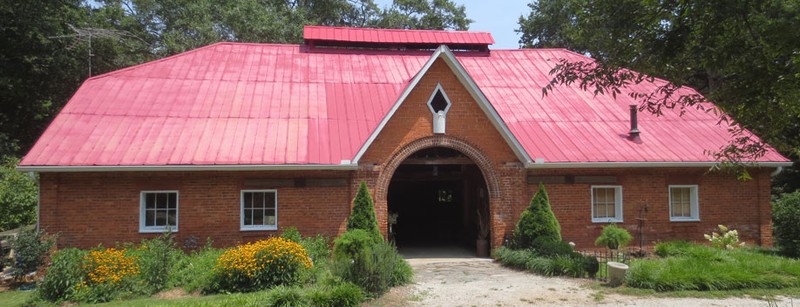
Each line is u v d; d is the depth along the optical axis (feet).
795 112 21.17
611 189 55.88
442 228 77.36
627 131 58.95
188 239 48.01
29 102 91.71
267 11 108.06
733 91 20.39
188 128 51.96
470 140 53.11
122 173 47.73
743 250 50.70
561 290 37.86
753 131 25.79
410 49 75.20
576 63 23.41
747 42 18.90
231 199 49.19
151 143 49.16
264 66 65.72
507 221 53.11
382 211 51.13
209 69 63.26
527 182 53.52
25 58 86.12
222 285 38.34
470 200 65.92
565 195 54.08
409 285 40.14
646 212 55.01
